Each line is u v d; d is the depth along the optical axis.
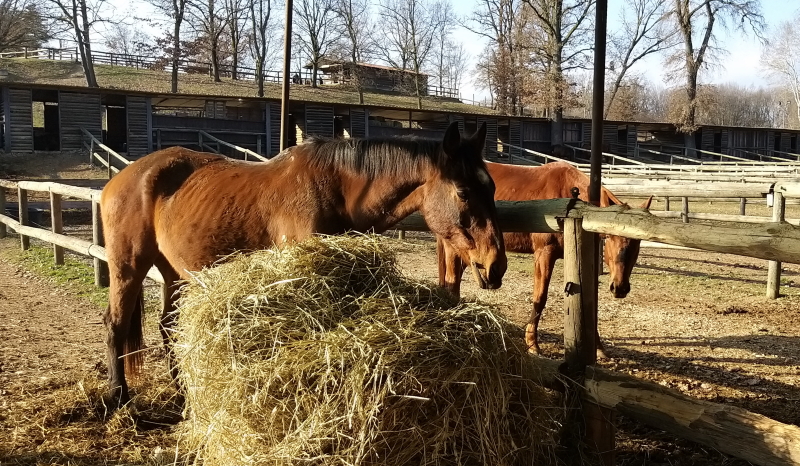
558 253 5.14
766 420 2.31
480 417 2.40
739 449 2.33
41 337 5.64
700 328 6.21
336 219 3.47
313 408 2.36
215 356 2.54
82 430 3.65
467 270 9.25
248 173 3.70
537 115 51.91
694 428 2.48
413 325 2.46
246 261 2.93
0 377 4.49
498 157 32.19
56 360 4.95
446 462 2.40
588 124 37.16
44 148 24.06
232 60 53.88
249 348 2.46
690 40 38.44
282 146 7.51
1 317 6.36
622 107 51.50
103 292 7.63
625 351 5.41
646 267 10.14
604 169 22.31
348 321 2.48
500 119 33.84
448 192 3.27
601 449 2.92
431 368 2.34
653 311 6.95
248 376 2.41
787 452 2.19
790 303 7.40
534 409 2.68
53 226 9.34
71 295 7.51
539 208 3.18
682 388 4.43
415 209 3.48
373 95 53.03
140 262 3.96
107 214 4.04
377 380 2.28
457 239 3.31
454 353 2.38
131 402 3.95
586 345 2.98
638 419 2.71
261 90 43.16
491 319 2.59
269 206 3.49
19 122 21.94
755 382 4.54
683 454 3.35
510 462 2.55
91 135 22.14
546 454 2.85
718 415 2.41
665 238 2.54
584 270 2.97
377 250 2.88
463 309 2.60
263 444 2.48
